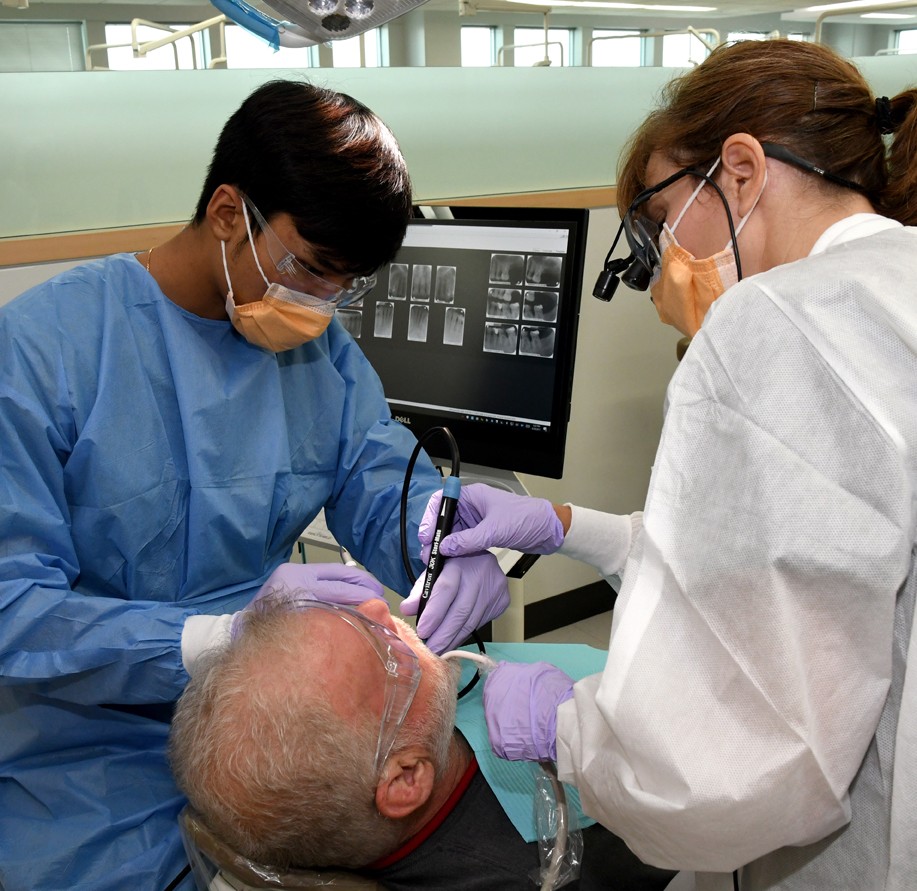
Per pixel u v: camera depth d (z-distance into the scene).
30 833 1.02
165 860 1.02
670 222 0.90
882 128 0.81
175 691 0.99
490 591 1.19
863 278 0.65
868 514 0.59
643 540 0.70
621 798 0.69
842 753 0.63
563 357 1.43
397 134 2.10
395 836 0.87
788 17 3.75
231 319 1.11
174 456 1.11
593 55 4.02
